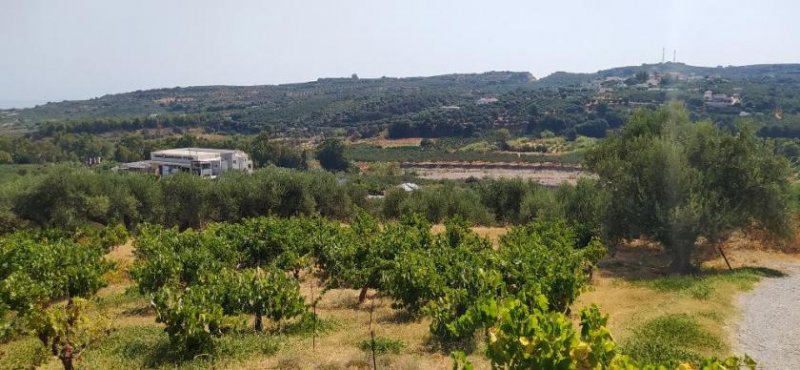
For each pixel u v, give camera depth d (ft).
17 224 111.96
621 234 80.89
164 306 39.27
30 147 259.80
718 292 56.90
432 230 108.68
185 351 38.58
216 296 44.32
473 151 282.97
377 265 55.93
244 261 71.61
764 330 45.44
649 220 75.92
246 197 125.59
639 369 21.12
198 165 221.25
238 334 43.50
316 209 131.64
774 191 73.56
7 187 112.16
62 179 112.16
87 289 55.83
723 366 21.20
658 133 90.94
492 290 44.88
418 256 55.11
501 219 127.03
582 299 58.39
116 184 121.90
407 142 329.72
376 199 145.89
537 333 20.49
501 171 231.50
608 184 85.97
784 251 84.99
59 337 35.70
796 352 40.37
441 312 41.04
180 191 124.06
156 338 43.60
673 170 73.77
